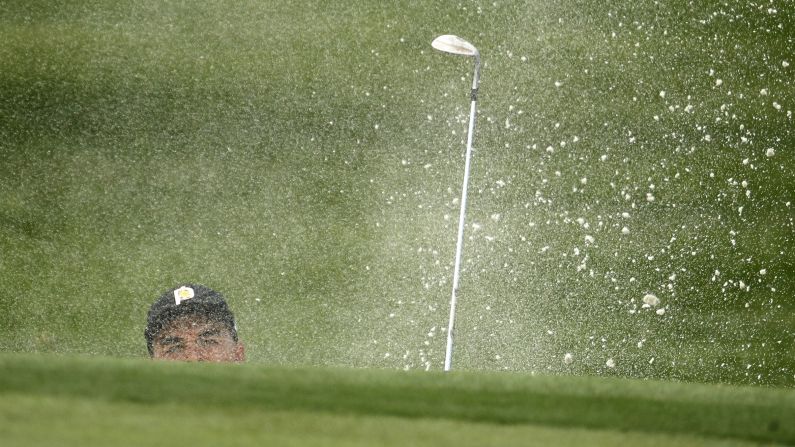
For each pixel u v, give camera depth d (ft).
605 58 120.67
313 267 102.37
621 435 42.57
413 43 122.31
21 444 37.70
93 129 113.50
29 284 99.96
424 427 41.73
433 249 104.01
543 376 49.14
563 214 106.73
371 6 126.31
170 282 100.94
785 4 125.49
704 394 47.98
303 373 46.85
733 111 115.55
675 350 94.99
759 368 93.09
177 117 114.93
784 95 117.19
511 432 41.98
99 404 41.83
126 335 96.17
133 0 125.59
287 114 115.44
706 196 108.17
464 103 116.67
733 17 124.06
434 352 95.76
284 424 40.96
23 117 113.80
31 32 121.70
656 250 103.40
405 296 100.12
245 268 102.58
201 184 109.60
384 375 47.37
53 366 45.75
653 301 74.69
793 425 44.62
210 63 119.96
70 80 117.50
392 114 115.65
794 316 97.71
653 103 116.37
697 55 120.98
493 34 122.72
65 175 109.70
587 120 114.83
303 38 122.72
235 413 41.78
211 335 74.13
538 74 119.34
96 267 101.81
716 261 102.42
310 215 107.14
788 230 104.88
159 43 121.70
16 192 107.96
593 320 97.76
